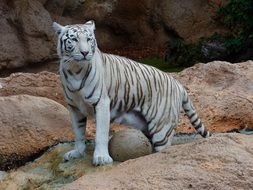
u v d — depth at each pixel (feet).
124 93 28.09
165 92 28.91
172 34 81.10
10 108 32.53
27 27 64.69
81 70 27.04
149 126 28.78
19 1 64.80
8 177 29.68
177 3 80.12
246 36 64.08
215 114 35.94
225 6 68.64
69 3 75.97
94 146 30.17
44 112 32.78
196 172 23.21
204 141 25.44
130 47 82.43
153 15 81.87
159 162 24.76
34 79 40.29
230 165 23.45
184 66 68.49
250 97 36.86
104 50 81.76
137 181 23.26
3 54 63.05
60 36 27.25
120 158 27.73
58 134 32.30
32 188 28.58
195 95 37.45
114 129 34.35
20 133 31.89
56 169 28.84
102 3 79.87
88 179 24.25
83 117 28.81
